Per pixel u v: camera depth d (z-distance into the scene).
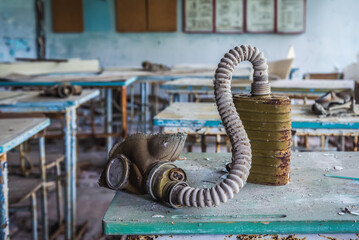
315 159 1.57
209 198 1.04
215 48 8.04
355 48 7.84
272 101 1.23
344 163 1.51
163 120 2.21
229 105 1.09
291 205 1.12
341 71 7.91
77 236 3.05
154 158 1.18
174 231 1.04
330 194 1.20
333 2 7.76
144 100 5.37
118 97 5.98
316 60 7.94
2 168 1.73
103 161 5.14
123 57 8.12
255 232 1.03
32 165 3.27
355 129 2.08
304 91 3.46
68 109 2.87
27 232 3.15
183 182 1.10
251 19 7.90
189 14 7.94
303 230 1.03
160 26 7.97
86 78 4.27
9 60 8.01
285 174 1.28
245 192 1.23
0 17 7.89
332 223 1.02
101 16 7.98
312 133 2.10
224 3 7.88
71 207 2.95
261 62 1.25
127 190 1.21
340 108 2.27
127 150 1.21
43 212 2.81
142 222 1.03
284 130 1.25
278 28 7.88
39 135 2.69
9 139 1.82
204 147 2.82
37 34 7.99
